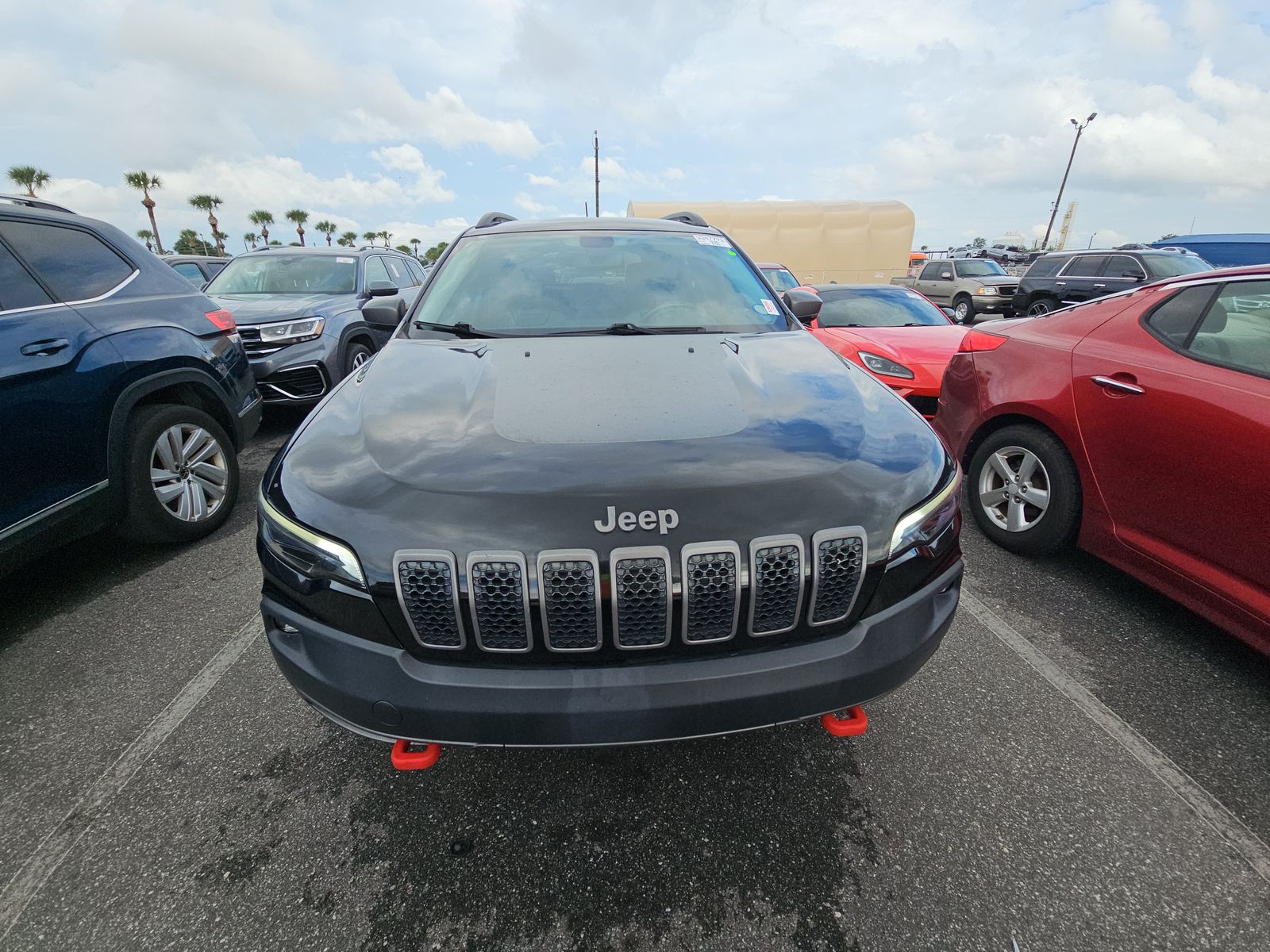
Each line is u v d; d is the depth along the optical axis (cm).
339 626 143
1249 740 200
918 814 174
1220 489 220
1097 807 176
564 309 250
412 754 152
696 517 135
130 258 325
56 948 141
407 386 191
